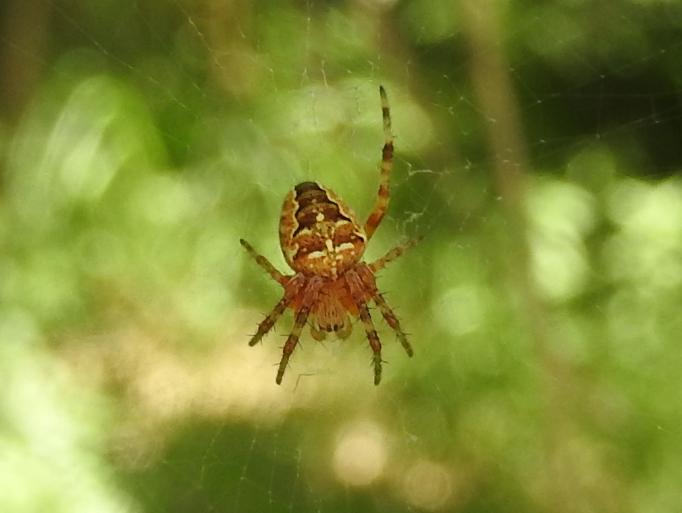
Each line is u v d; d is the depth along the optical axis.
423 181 0.16
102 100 0.16
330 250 0.12
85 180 0.16
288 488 0.15
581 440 0.15
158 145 0.16
